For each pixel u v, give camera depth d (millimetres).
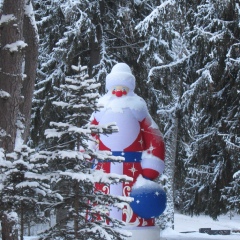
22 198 4480
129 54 14375
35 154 4508
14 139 5848
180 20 12789
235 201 11969
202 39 11586
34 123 14648
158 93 15055
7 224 5270
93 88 4660
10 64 5859
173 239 12383
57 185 4621
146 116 9594
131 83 9742
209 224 30062
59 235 4578
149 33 13641
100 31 13578
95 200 4582
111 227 4652
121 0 13664
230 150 11398
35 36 6895
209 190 13141
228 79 11859
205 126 12680
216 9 11352
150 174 9297
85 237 4543
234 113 11750
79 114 4664
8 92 5824
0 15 5961
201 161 12727
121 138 9203
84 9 12992
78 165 4535
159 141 9492
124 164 9172
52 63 14234
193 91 12008
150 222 9305
